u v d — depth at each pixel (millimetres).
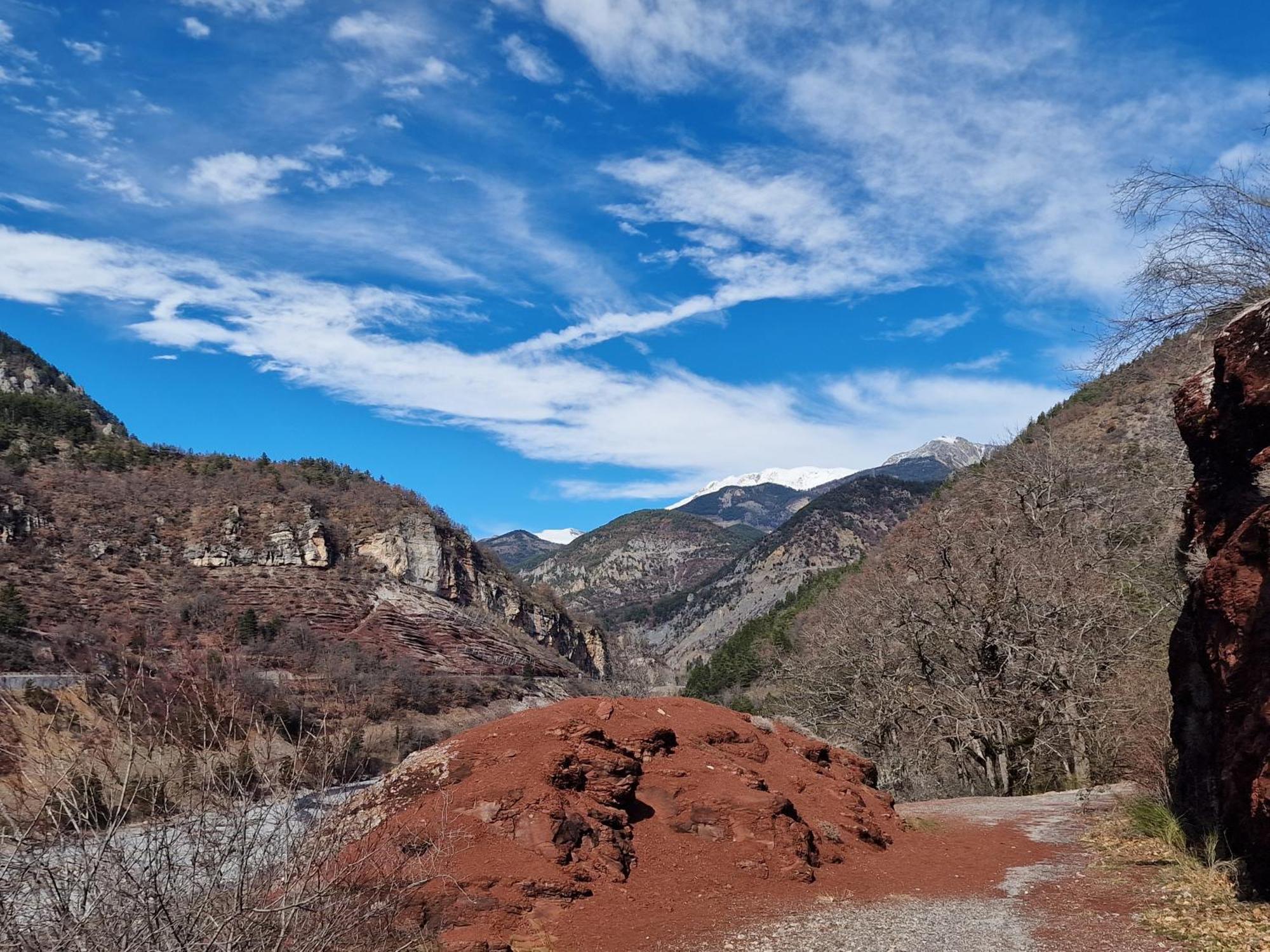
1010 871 10344
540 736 10469
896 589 30047
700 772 11164
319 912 5285
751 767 12031
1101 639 24109
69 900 4090
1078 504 35125
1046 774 26078
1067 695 22984
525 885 8273
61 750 4074
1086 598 24703
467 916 7832
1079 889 8992
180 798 4445
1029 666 24891
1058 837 12484
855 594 39156
